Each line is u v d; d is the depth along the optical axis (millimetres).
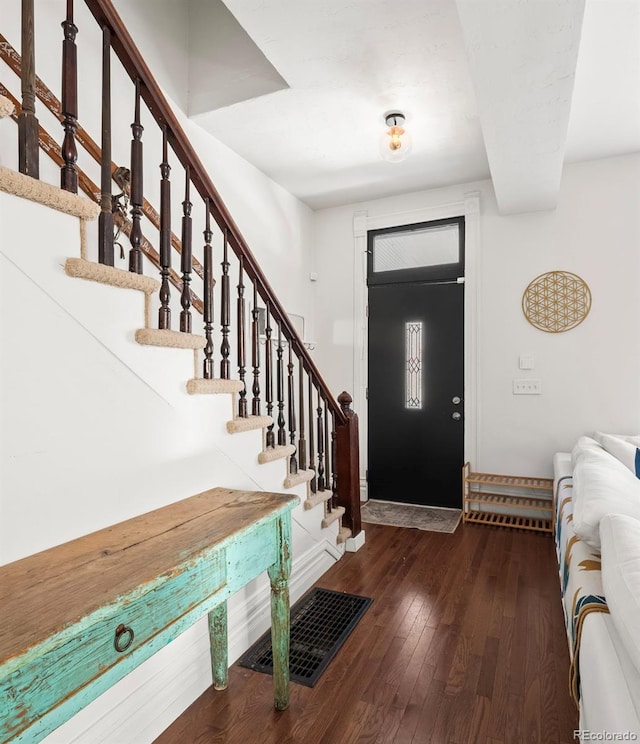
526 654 1908
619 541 1199
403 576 2666
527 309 3672
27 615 834
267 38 2119
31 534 1130
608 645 988
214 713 1596
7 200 1079
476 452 3857
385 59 2283
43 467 1161
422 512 3900
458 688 1707
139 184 1481
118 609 902
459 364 3961
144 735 1448
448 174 3699
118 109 2318
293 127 2953
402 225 4137
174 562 1075
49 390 1177
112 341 1348
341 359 4371
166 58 2668
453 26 2049
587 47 2248
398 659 1886
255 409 2131
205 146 2998
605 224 3455
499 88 2000
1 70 1777
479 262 3826
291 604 2332
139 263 1474
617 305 3430
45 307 1166
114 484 1354
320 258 4438
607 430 3467
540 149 2557
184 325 1676
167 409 1553
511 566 2799
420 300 4105
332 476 3062
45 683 793
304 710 1604
